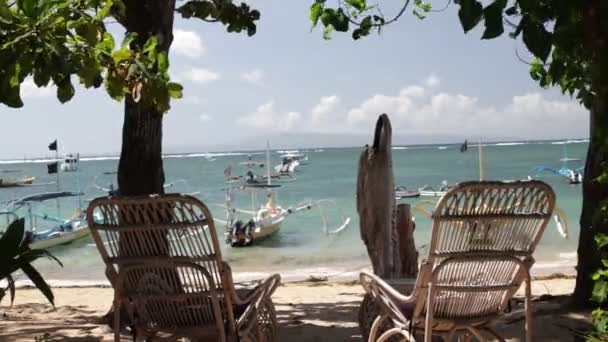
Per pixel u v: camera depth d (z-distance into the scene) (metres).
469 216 2.74
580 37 2.20
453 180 45.47
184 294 2.94
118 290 2.97
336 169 73.56
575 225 18.48
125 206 2.79
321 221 22.94
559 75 2.69
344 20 4.48
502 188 2.71
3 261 2.44
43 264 15.01
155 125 5.14
